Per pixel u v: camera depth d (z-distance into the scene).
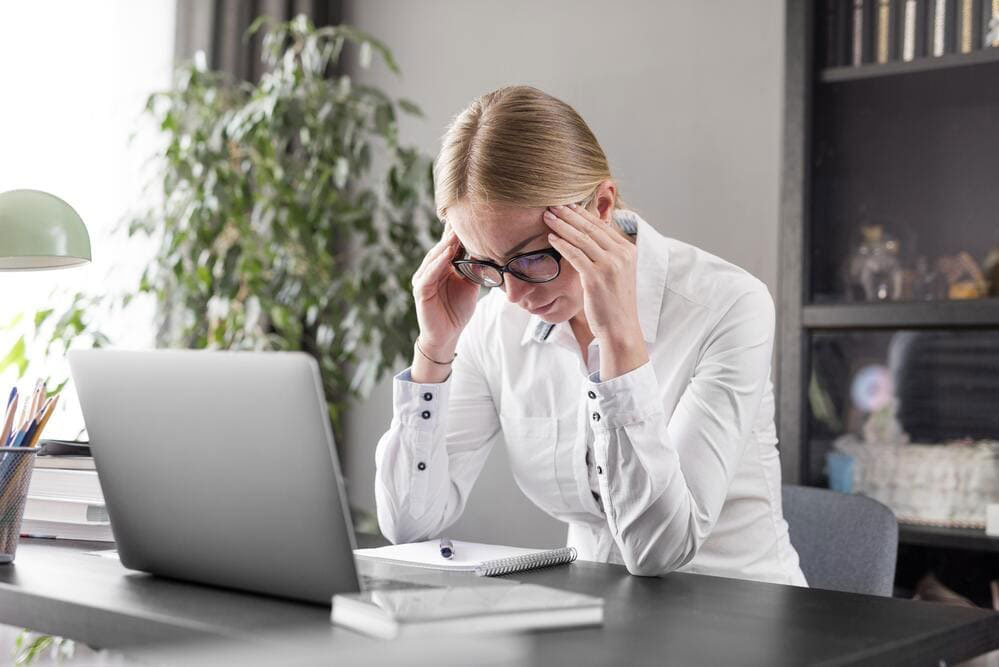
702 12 2.97
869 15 2.48
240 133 2.68
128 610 0.97
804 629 0.94
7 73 2.71
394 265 2.91
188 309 2.80
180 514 1.07
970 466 2.33
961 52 2.38
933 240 2.40
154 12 3.04
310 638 0.86
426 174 2.84
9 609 1.09
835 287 2.49
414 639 0.85
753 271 2.87
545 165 1.30
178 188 2.89
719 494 1.36
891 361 2.42
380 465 1.58
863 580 1.71
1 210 1.57
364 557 1.31
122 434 1.10
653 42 3.05
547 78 3.22
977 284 2.35
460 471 1.71
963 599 2.31
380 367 2.84
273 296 2.79
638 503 1.25
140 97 3.00
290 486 0.97
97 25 2.91
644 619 0.98
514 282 1.36
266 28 3.31
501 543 3.19
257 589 1.04
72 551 1.36
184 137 2.93
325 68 3.56
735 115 2.91
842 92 2.50
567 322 1.58
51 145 2.79
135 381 1.07
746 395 1.43
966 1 2.38
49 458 1.48
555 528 3.09
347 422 3.52
